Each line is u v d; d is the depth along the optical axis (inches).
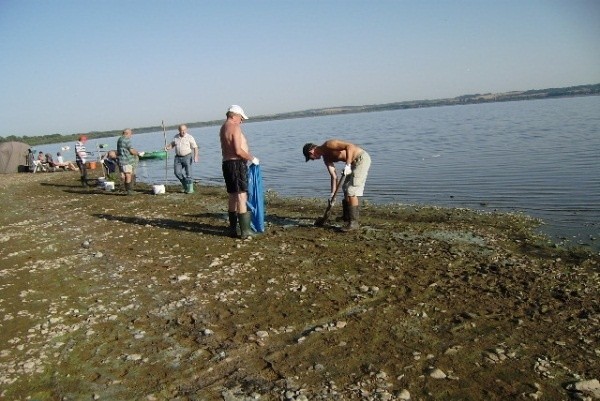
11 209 628.7
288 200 628.1
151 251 366.6
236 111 384.2
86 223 492.4
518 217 464.1
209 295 268.4
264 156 1413.6
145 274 310.7
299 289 273.4
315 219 478.3
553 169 722.8
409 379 177.6
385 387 172.6
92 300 266.8
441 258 329.1
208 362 194.1
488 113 3447.3
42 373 188.9
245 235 396.5
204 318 237.6
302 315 237.3
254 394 170.6
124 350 206.5
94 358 200.2
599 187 573.6
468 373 180.9
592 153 855.7
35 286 293.3
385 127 2719.0
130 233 432.8
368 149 1336.1
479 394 167.5
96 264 337.1
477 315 232.7
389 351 198.8
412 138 1669.5
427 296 259.1
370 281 284.5
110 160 930.7
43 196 754.2
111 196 706.2
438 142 1395.2
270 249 361.7
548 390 169.0
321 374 182.2
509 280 281.7
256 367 189.2
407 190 657.6
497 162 848.3
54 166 1311.5
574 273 293.1
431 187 668.1
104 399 170.2
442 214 491.8
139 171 1198.9
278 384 176.2
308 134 2640.3
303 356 196.4
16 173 1272.1
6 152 1294.3
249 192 411.8
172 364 193.2
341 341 208.4
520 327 218.7
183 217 509.0
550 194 561.0
